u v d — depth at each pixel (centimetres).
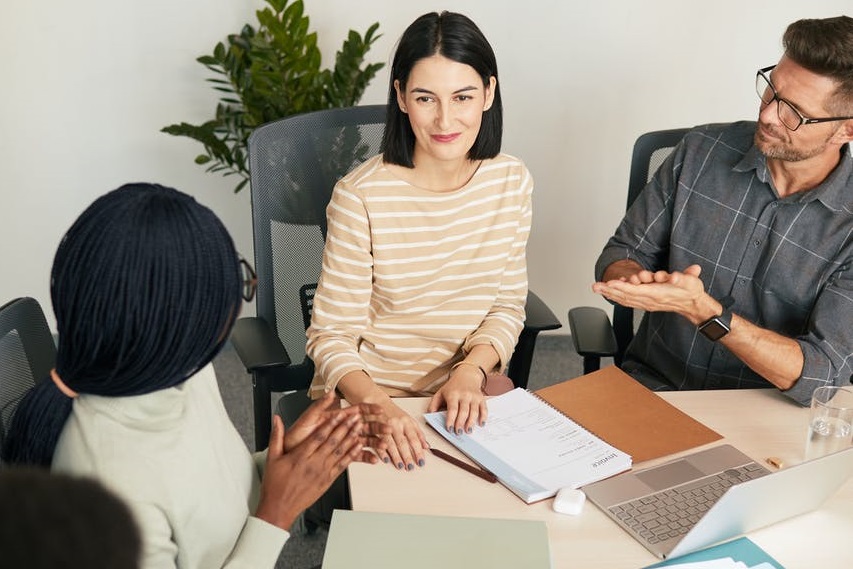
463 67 163
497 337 182
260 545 111
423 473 140
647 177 210
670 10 281
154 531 100
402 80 167
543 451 144
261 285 197
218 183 293
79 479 53
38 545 48
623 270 196
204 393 119
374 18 279
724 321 163
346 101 263
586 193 304
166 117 284
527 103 290
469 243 182
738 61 287
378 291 181
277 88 255
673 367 198
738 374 190
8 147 279
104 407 98
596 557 123
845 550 126
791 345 165
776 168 182
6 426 121
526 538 123
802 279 180
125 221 88
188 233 90
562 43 283
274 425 120
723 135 193
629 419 154
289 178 196
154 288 89
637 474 140
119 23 270
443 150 169
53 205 288
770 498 122
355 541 121
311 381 211
